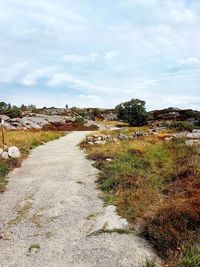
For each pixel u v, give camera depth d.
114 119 100.19
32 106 126.56
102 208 12.27
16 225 11.12
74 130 61.88
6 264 8.42
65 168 19.55
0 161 20.39
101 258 8.33
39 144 32.28
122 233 9.70
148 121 79.06
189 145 24.86
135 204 11.93
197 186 13.23
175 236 8.75
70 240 9.64
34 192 14.80
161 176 16.05
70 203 13.00
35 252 9.02
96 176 17.20
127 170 17.06
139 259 8.20
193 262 7.58
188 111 85.06
